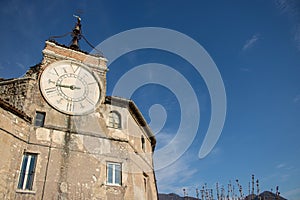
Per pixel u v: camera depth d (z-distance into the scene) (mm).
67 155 18188
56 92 20266
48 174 17047
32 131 18000
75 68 21906
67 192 17000
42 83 20047
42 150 17641
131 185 19594
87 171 18281
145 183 23172
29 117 18172
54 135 18484
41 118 19016
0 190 15000
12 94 19344
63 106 19922
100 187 18188
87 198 17391
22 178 16500
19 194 15781
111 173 19359
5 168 15656
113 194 18422
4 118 16531
